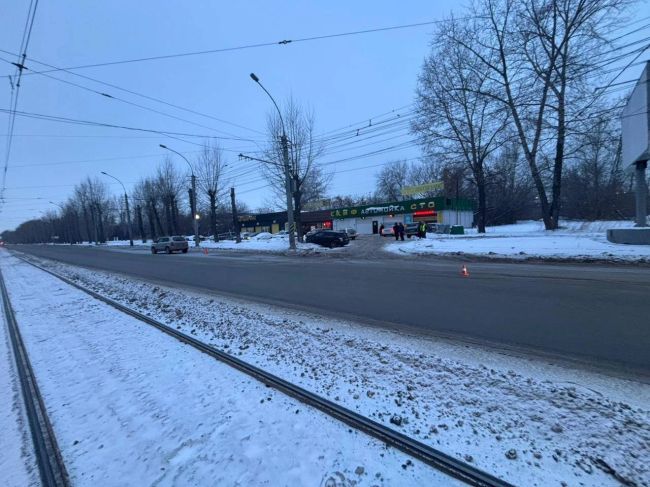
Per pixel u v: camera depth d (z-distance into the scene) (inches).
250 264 730.2
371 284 408.2
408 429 116.6
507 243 778.2
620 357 170.9
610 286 336.5
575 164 1598.2
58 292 476.4
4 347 242.4
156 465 106.8
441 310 274.1
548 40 1018.1
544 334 208.4
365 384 150.5
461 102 1218.0
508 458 100.1
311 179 1369.3
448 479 94.0
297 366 174.1
